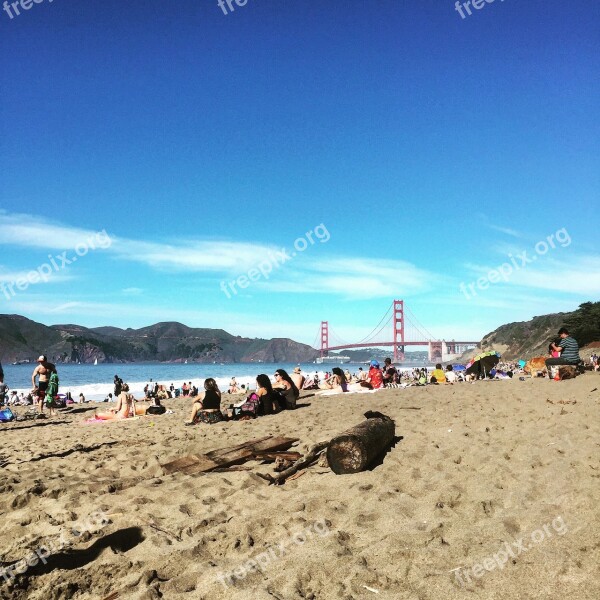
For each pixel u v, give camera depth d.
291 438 7.15
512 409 9.28
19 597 3.08
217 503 4.56
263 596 2.71
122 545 3.75
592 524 3.34
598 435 6.04
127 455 7.29
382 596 2.67
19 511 4.73
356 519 3.80
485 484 4.46
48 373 17.98
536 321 154.75
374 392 16.02
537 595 2.56
